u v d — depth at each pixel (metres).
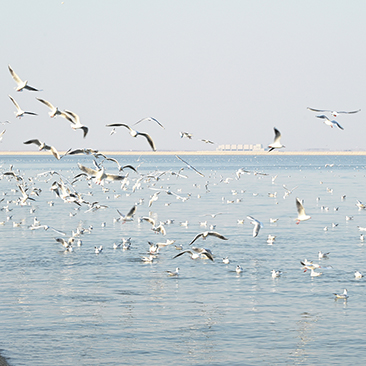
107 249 57.19
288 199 115.12
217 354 29.78
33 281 43.84
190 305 37.78
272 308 37.19
